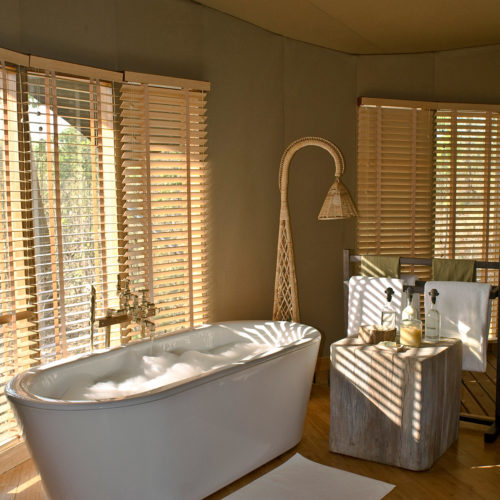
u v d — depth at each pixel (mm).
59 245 2854
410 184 4289
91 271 3076
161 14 3330
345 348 2727
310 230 4152
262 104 3855
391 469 2625
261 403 2594
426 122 4270
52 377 2396
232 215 3746
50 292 2830
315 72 4094
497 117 4305
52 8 2844
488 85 4293
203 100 3488
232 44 3672
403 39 3953
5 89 2588
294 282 3604
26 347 2758
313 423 3199
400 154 4273
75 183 3000
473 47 4242
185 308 3486
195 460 2305
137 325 3250
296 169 4062
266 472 2623
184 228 3482
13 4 2680
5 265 2668
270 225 3957
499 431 2980
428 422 2572
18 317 2625
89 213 3074
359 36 3887
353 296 3324
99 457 2041
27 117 2752
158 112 3330
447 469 2621
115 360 2711
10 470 2625
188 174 3422
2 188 2666
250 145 3812
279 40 3922
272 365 2615
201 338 3203
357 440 2730
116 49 3145
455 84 4305
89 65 3020
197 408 2270
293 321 3605
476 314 2877
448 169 4332
